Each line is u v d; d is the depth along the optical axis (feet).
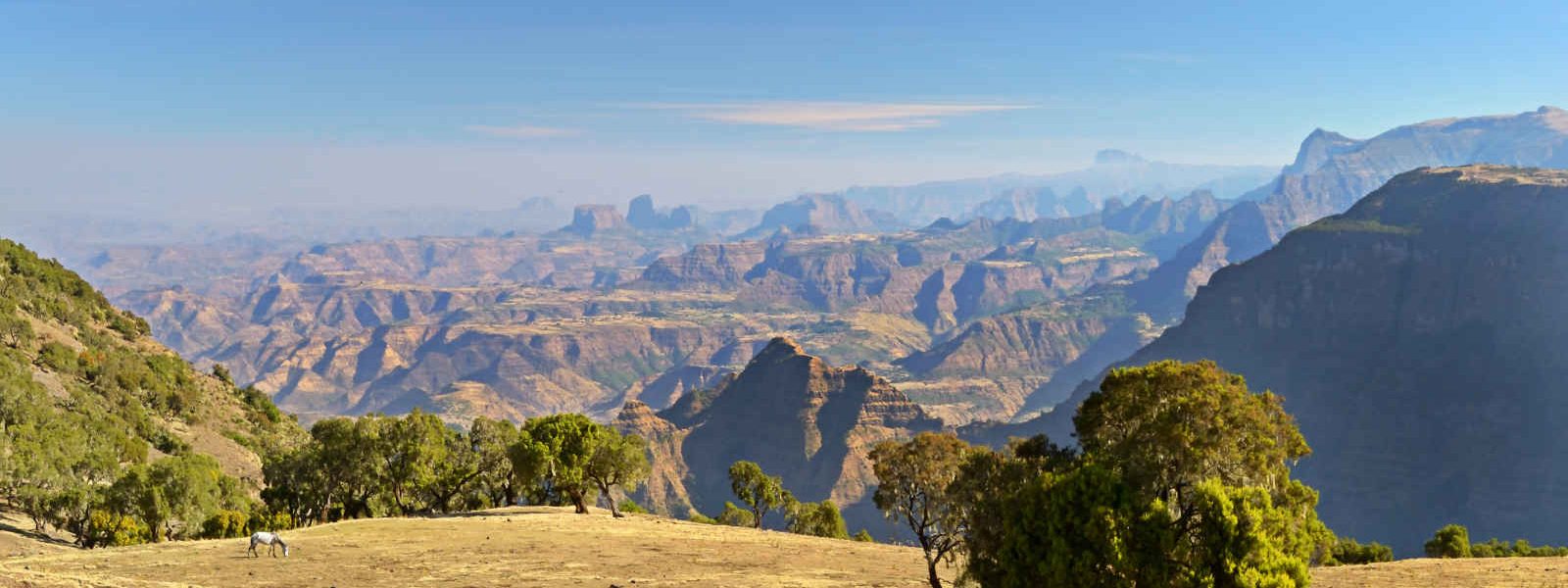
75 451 376.27
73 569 180.14
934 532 177.68
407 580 175.42
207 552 210.18
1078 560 130.72
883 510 175.83
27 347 560.61
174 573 178.60
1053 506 134.10
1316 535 140.05
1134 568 128.77
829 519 466.29
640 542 247.50
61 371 555.28
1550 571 191.72
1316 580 193.47
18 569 151.02
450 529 262.67
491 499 399.65
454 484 372.79
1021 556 139.13
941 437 171.42
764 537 291.38
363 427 349.20
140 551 211.20
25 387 432.25
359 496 361.30
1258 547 127.44
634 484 349.82
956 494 160.76
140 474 314.55
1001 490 155.53
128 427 511.81
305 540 232.94
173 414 613.11
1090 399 150.51
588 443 331.36
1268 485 138.62
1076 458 153.38
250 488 516.32
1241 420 135.33
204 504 326.65
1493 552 443.73
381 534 247.09
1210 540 128.06
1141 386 142.72
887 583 184.96
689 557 220.23
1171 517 132.05
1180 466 135.33
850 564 220.02
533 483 376.27
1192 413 136.15
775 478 464.24
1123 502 130.72
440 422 363.35
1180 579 127.54
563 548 227.20
